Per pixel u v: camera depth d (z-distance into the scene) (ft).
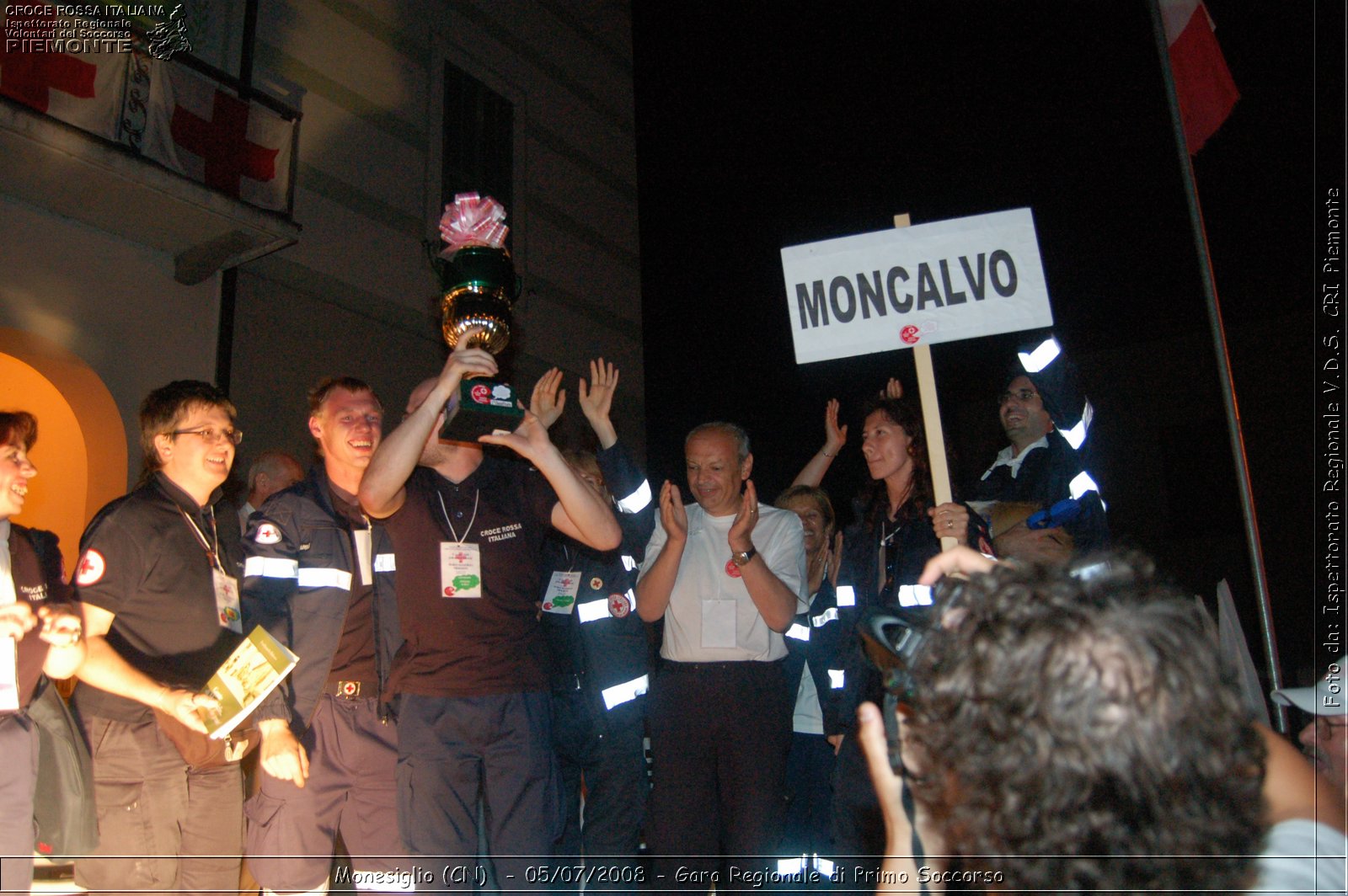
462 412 10.27
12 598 10.37
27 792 10.03
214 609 11.48
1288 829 4.33
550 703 11.52
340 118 37.19
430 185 40.34
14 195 27.17
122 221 28.89
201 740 10.55
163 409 11.73
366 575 12.11
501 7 45.96
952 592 4.47
